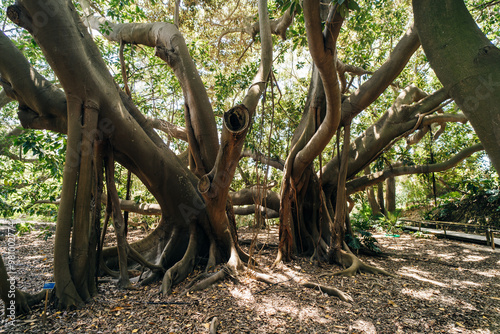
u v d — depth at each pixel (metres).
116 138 5.12
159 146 6.21
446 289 5.05
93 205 4.87
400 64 6.07
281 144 10.27
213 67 9.91
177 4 6.98
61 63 4.17
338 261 6.63
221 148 4.81
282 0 3.83
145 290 4.93
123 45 6.70
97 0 7.43
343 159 6.84
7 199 8.80
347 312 4.01
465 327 3.62
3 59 4.58
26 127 5.39
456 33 1.51
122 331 3.44
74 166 4.43
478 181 12.44
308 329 3.52
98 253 5.14
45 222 14.07
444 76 1.51
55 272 4.24
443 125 10.19
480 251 8.51
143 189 12.36
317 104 6.77
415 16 1.74
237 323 3.62
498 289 5.09
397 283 5.37
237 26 10.29
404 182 20.05
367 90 6.45
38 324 3.64
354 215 13.84
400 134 7.90
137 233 13.64
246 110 4.59
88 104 4.55
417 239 10.80
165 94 9.52
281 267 6.37
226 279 5.39
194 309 4.04
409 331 3.51
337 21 3.46
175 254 6.33
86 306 4.19
